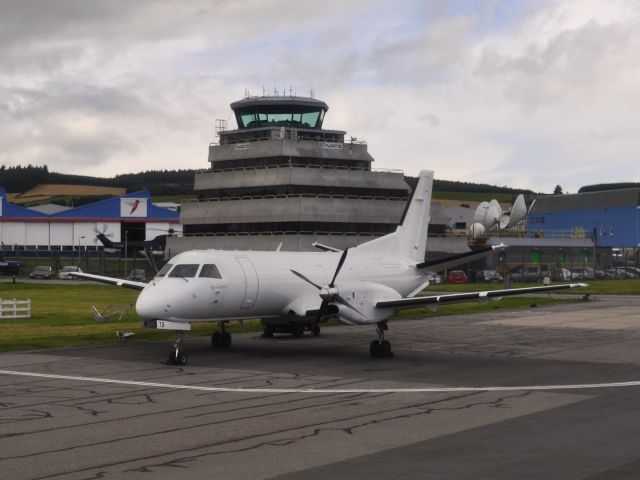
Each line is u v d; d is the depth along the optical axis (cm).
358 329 4006
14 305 4441
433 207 10619
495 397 2053
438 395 2086
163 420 1761
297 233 9494
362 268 3403
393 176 10138
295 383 2292
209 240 10112
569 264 11794
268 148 9688
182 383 2291
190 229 10550
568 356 2939
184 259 2881
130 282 3362
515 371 2538
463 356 2944
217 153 10262
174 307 2702
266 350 3136
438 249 10338
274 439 1573
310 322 3278
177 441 1556
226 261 2936
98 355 2930
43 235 14112
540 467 1356
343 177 9806
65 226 14112
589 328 4047
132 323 4138
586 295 6431
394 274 3503
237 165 10194
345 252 2944
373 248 3556
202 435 1609
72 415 1816
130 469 1352
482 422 1736
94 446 1516
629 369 2581
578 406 1927
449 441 1552
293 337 3612
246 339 3538
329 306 2917
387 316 2950
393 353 3017
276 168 9644
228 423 1728
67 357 2870
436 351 3106
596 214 14475
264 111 10056
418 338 3597
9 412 1852
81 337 3478
